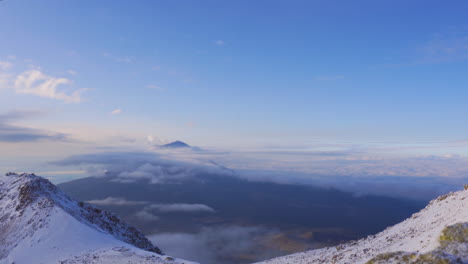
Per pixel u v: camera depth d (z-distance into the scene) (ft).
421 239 98.99
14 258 190.80
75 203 301.43
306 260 172.65
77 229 219.61
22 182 302.25
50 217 233.14
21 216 245.86
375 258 61.57
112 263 152.15
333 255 152.15
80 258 171.22
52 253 189.47
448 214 119.96
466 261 54.44
